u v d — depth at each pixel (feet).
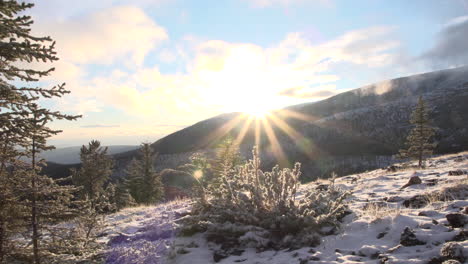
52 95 15.14
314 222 18.43
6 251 15.26
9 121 13.73
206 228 22.12
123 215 36.04
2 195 14.57
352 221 18.97
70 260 16.66
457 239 12.87
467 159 48.88
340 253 14.55
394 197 22.82
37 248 15.76
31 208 15.84
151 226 25.20
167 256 19.04
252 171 23.47
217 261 17.28
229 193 23.59
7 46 13.17
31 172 15.85
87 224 19.76
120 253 19.49
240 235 20.04
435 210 17.40
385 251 13.52
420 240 13.34
